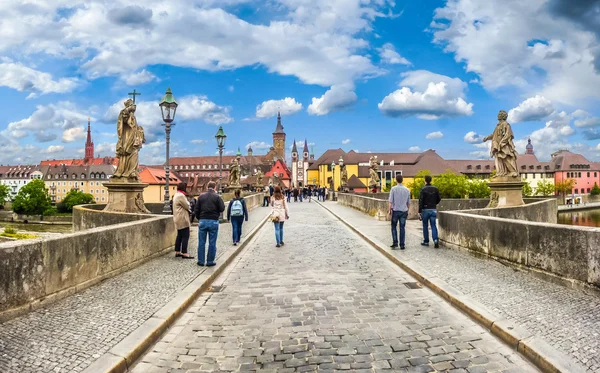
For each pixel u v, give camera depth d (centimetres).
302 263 1036
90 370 405
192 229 1678
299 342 510
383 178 10319
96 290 710
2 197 10538
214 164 17588
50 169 14762
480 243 980
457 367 435
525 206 1545
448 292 680
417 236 1430
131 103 1509
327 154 12088
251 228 1794
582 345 446
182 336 536
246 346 502
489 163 11806
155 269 895
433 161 10538
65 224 7531
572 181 11106
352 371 429
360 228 1745
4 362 418
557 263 715
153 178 9812
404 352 474
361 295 722
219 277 885
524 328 502
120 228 850
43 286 613
